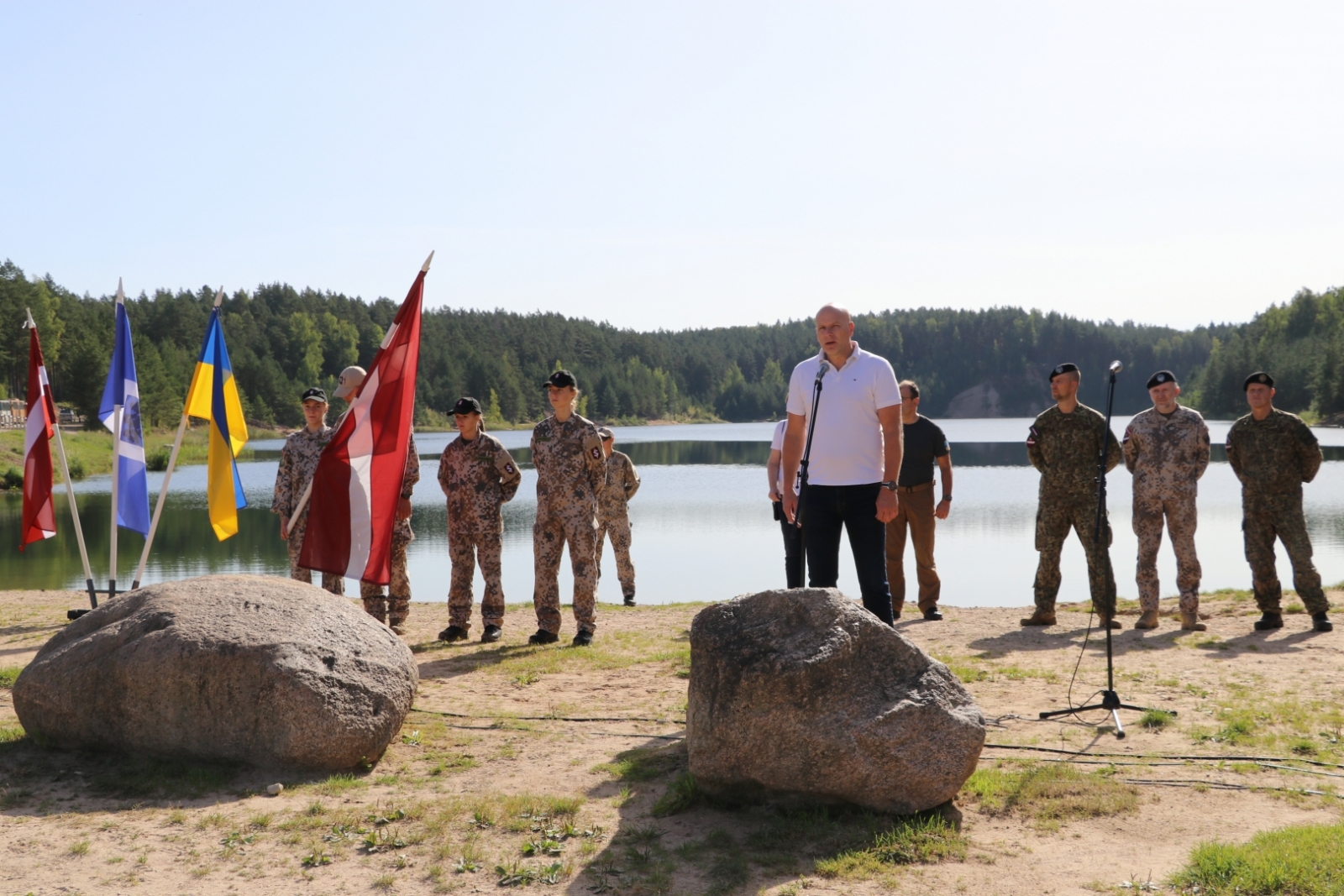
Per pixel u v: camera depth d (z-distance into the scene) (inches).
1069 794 162.6
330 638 193.9
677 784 166.2
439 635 311.7
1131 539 714.2
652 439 3294.8
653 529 864.3
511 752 192.9
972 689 237.9
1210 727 201.9
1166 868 135.7
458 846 148.4
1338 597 371.6
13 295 3287.4
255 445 3134.8
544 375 5679.1
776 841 147.6
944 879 133.8
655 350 6855.3
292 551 304.0
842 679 155.7
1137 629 318.0
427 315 5772.6
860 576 208.8
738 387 6555.1
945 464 348.2
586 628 305.0
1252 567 315.3
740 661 157.9
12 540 823.1
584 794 169.5
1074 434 320.5
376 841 149.6
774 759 155.1
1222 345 6284.5
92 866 142.8
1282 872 126.7
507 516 928.3
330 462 253.0
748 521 925.2
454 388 4859.7
